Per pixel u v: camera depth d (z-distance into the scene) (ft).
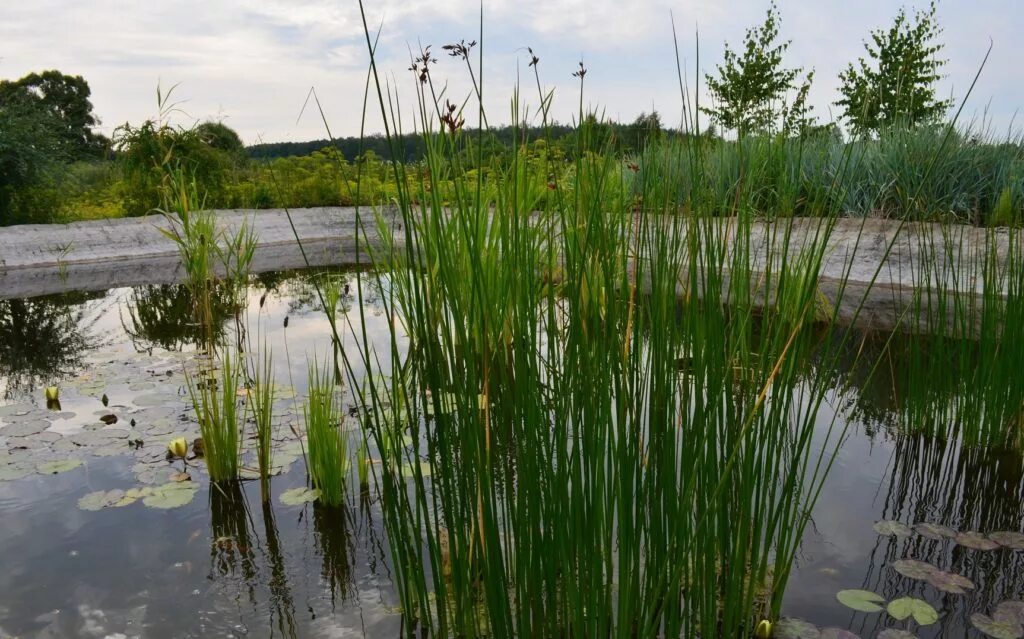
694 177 4.08
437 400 4.00
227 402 7.42
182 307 17.13
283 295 18.49
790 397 4.59
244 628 4.88
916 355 8.07
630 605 4.04
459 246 6.13
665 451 4.09
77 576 5.59
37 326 15.24
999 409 7.64
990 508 6.44
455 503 4.34
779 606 4.74
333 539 6.13
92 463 7.88
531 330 3.90
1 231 25.43
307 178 37.35
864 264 16.03
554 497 3.86
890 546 5.82
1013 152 17.34
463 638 4.57
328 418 6.89
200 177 27.02
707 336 4.27
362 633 4.81
